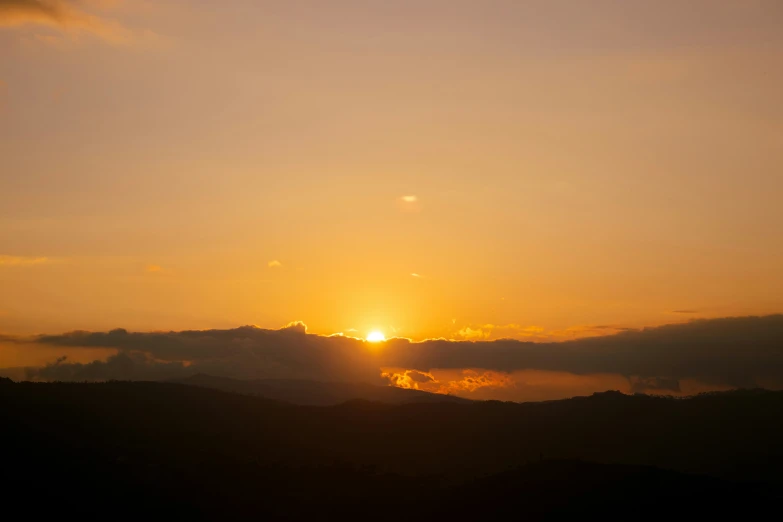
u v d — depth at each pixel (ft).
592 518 244.01
